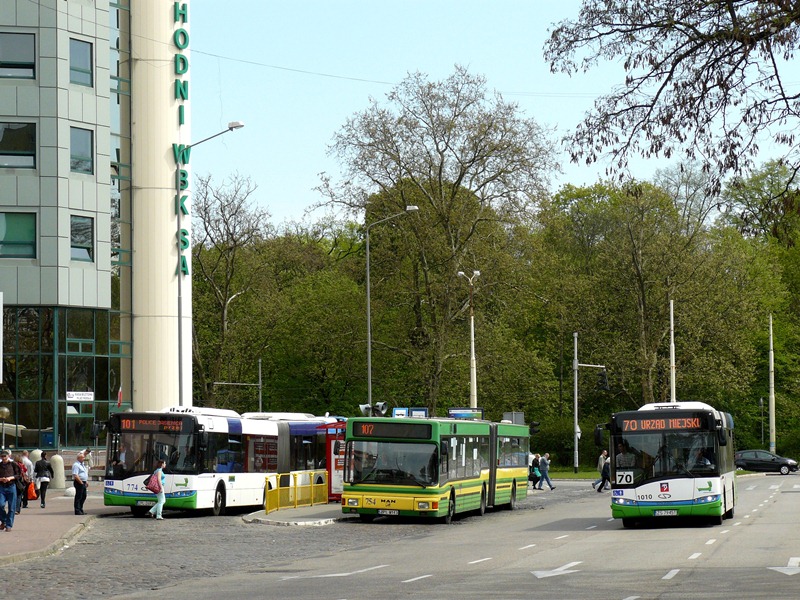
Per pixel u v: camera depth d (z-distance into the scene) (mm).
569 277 87562
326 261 100375
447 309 69250
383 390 76000
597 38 16844
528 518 38688
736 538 27766
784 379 98125
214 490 38500
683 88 16438
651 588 17203
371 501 34625
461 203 68125
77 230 56406
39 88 55500
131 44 61156
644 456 32125
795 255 96938
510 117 67125
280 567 22047
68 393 55438
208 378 88438
